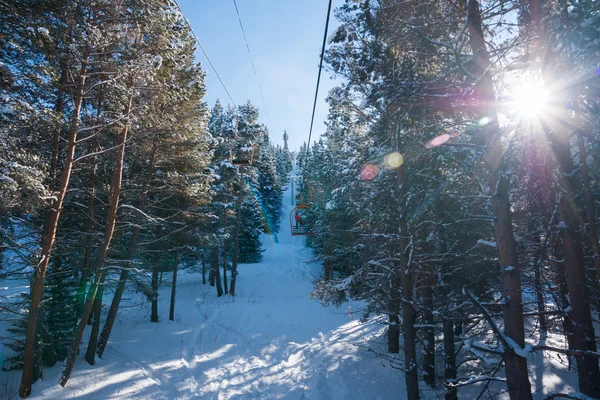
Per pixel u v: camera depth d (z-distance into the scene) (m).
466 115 7.75
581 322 7.99
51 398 9.62
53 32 8.12
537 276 9.67
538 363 13.11
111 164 14.41
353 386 12.32
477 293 11.05
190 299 26.50
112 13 9.24
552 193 10.06
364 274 10.73
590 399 6.25
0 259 10.32
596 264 7.75
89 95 10.48
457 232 11.27
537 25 6.61
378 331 19.11
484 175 8.99
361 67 8.69
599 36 5.85
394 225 11.52
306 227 23.36
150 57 9.84
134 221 15.10
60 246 12.40
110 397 10.20
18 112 7.45
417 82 7.27
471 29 7.04
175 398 10.88
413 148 10.16
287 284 34.03
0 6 7.50
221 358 14.98
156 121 11.62
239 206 29.84
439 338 16.70
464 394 11.61
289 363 15.03
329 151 26.97
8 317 15.07
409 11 7.42
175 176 14.95
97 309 12.84
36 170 7.75
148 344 15.47
